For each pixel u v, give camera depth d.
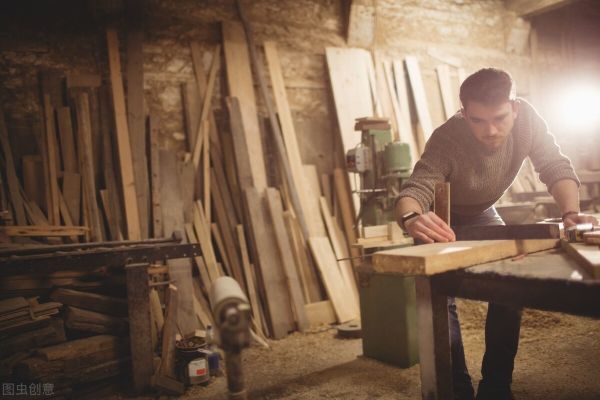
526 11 6.42
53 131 4.10
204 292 4.30
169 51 4.65
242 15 4.93
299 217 4.78
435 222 1.61
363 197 4.00
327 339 4.13
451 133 2.06
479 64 6.42
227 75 4.77
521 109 2.10
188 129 4.63
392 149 3.76
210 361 3.30
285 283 4.47
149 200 4.32
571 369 2.98
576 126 6.87
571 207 2.00
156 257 3.26
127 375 3.20
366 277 3.46
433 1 6.11
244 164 4.65
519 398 2.64
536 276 1.18
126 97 4.41
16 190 3.86
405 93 5.70
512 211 4.83
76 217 4.05
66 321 3.05
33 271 2.80
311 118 5.27
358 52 5.48
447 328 1.45
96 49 4.36
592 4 7.20
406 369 3.23
